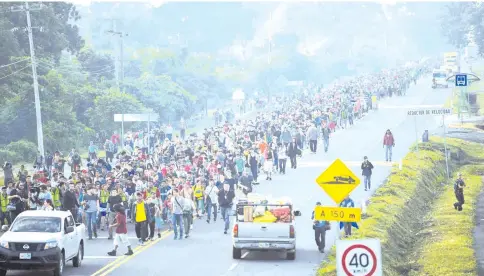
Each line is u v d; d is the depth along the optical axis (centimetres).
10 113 14150
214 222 7269
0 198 6512
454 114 17362
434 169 11188
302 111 15088
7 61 14188
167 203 6981
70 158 11012
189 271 4981
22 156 13062
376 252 2916
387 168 10569
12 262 4575
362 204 7156
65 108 14750
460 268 5600
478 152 13325
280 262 5306
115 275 4825
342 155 12000
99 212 6644
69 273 4872
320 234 6116
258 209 5381
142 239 6072
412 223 7912
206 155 9081
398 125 15838
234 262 5309
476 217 8294
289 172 10488
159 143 11938
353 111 16850
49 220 4856
